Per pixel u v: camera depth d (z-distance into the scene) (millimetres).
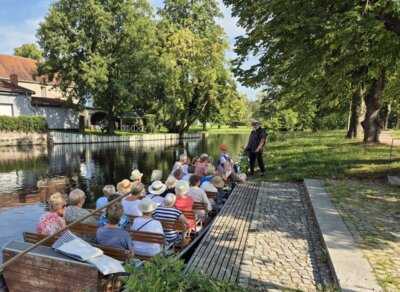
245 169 11469
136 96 31516
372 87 16797
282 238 5117
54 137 29297
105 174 15602
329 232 4961
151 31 32469
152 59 32719
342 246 4441
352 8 7820
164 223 5062
